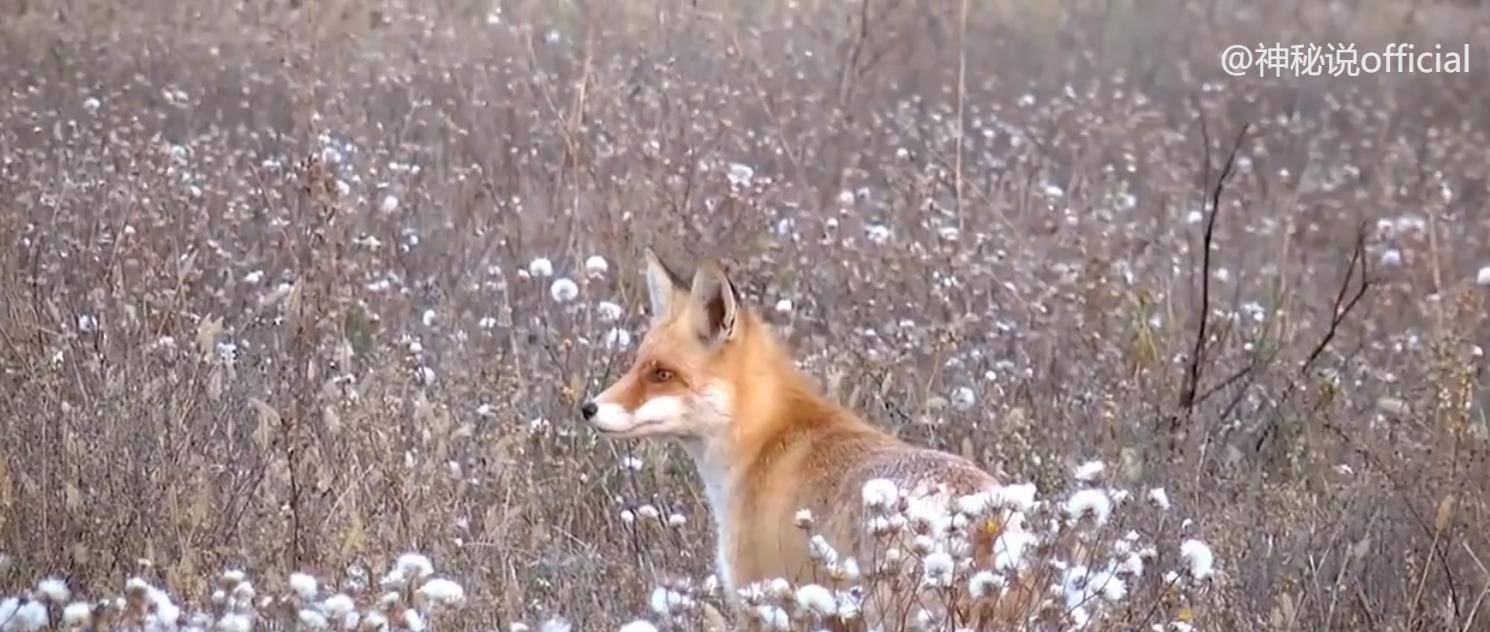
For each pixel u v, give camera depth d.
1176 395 13.55
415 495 10.68
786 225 16.17
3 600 8.64
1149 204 19.58
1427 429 12.68
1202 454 12.07
